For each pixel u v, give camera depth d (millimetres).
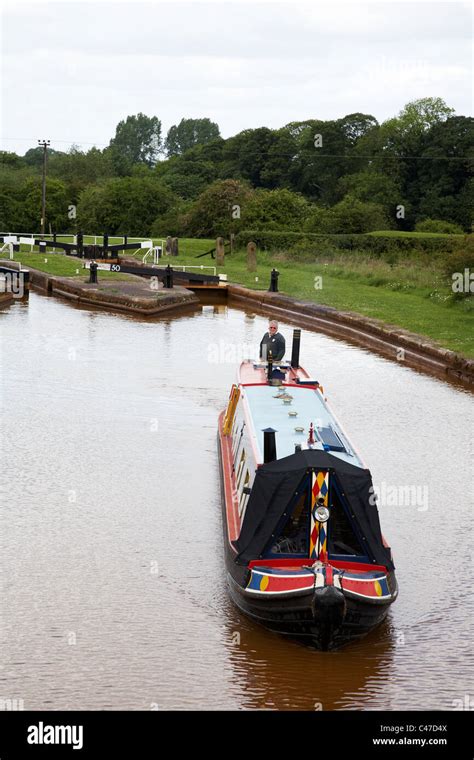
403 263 49844
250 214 65812
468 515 14875
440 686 10055
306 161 105375
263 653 10594
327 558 11008
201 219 73125
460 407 22141
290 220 66062
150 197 87562
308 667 10336
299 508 11141
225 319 36875
